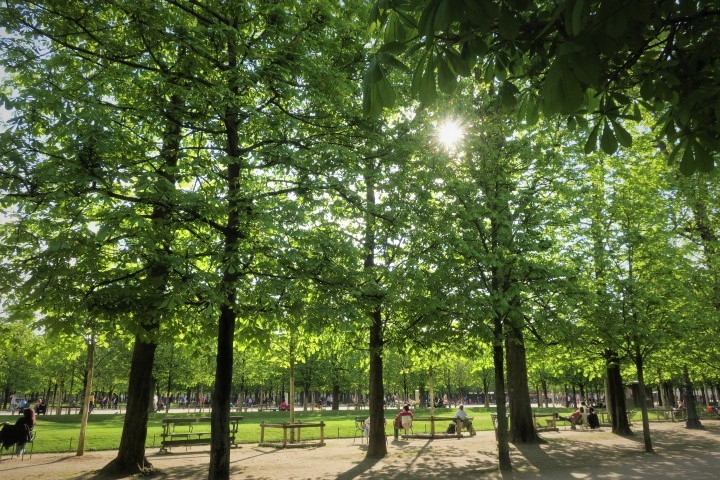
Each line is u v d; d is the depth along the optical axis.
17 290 8.59
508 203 14.77
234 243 9.66
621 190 19.95
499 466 13.62
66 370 45.31
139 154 10.08
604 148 3.32
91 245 8.97
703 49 3.31
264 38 10.73
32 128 9.19
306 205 11.55
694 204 20.81
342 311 10.52
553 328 14.74
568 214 17.69
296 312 10.30
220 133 10.94
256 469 14.67
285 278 10.28
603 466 14.33
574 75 2.29
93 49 10.86
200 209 9.60
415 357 17.25
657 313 17.47
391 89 2.74
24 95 8.55
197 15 10.31
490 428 29.48
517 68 3.62
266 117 10.45
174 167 9.45
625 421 24.00
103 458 16.75
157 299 9.40
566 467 14.30
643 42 3.19
